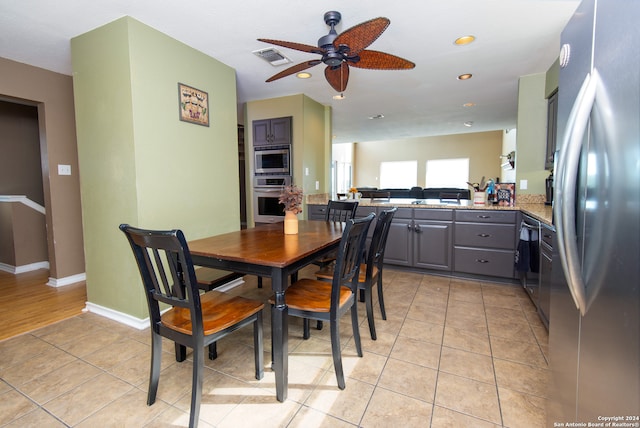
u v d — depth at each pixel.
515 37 2.49
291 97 4.10
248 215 4.55
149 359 1.95
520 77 3.39
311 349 2.06
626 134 0.78
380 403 1.55
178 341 1.43
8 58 2.84
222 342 2.15
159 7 2.06
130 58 2.18
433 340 2.17
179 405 1.54
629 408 0.78
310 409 1.51
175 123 2.53
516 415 1.47
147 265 1.45
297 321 2.49
